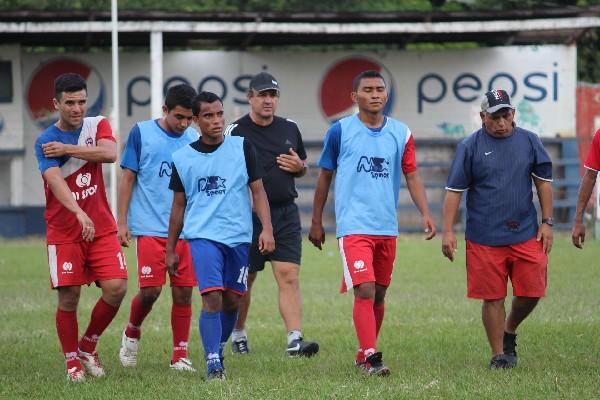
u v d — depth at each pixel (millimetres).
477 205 23406
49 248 22453
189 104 24047
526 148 23406
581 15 67938
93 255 22625
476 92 75312
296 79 74938
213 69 74625
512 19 68688
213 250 22062
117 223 24547
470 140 23562
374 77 23656
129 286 42562
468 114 75375
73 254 22375
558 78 75000
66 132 22453
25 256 56156
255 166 22594
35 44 74875
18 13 65938
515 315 23922
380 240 23656
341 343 27688
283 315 26625
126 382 21672
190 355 26266
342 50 75188
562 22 67688
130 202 24500
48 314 34344
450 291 39750
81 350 23250
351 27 67625
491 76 75250
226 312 23438
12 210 72625
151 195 24297
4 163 73250
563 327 29406
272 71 74812
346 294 39281
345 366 23766
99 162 22281
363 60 75188
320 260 53500
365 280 23016
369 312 22969
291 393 19953
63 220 22312
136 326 24609
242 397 19531
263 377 22125
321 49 78250
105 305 22844
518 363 23703
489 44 79250
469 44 90812
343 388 20391
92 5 77125
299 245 27219
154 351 26844
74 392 20656
